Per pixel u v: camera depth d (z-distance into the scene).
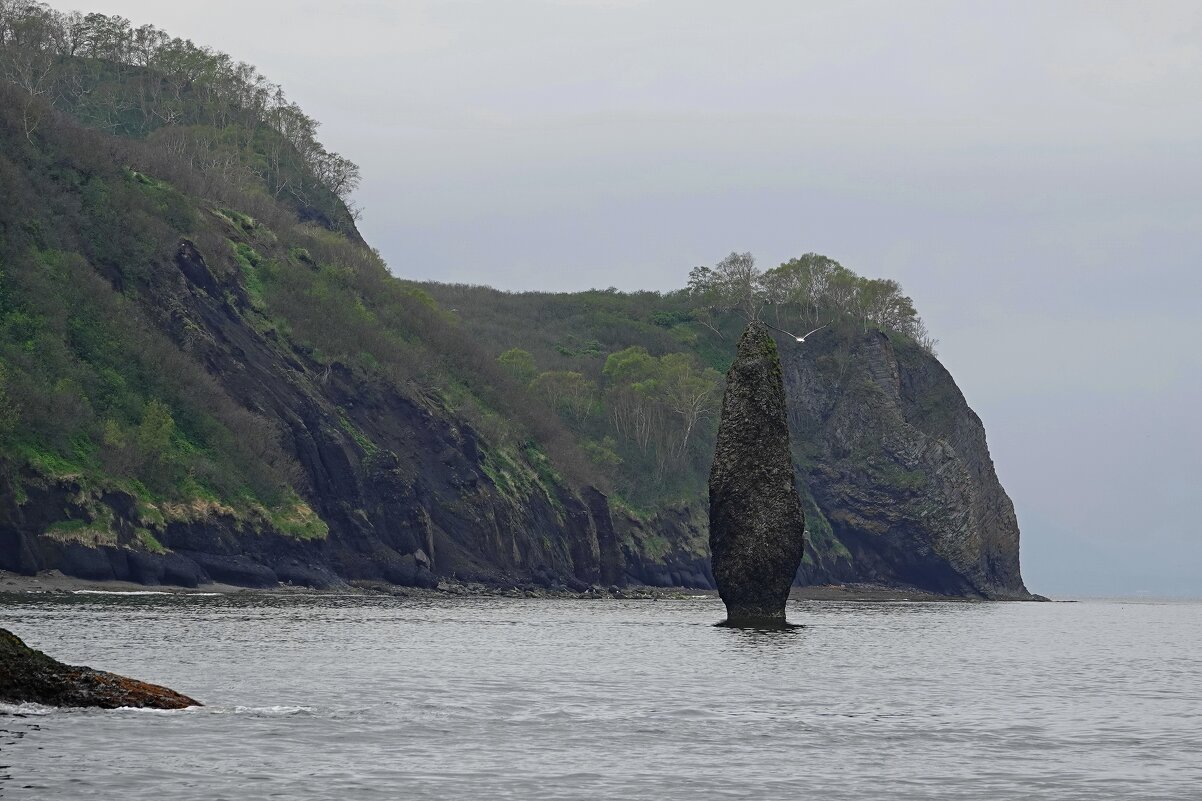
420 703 80.75
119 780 54.75
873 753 66.31
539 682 95.19
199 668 95.69
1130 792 57.31
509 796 54.62
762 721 76.62
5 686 71.50
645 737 70.00
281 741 65.00
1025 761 64.62
